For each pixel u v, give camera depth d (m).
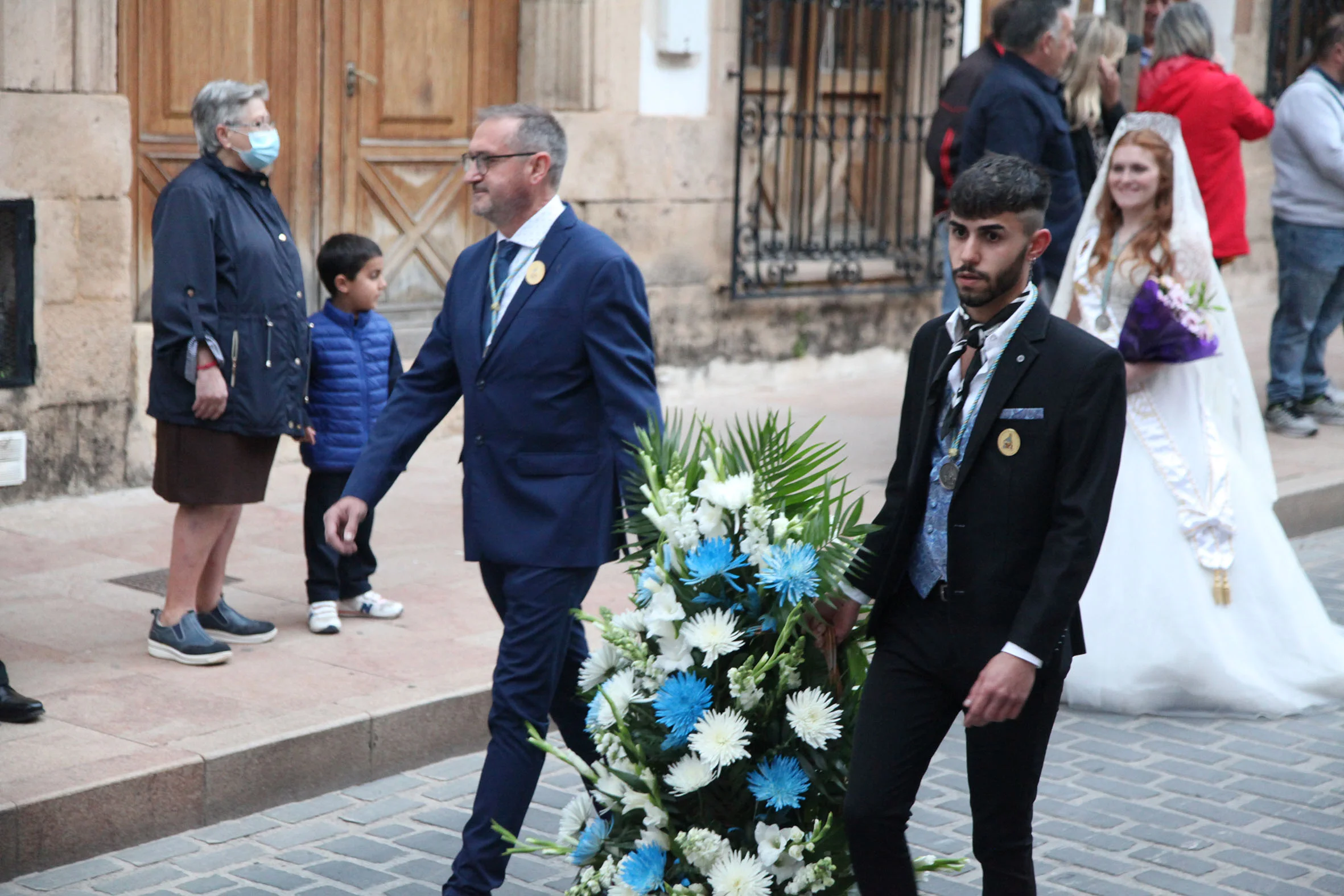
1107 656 5.45
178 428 5.00
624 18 9.04
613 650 3.52
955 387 3.12
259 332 5.00
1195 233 5.36
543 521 3.83
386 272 8.59
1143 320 5.31
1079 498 2.97
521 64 9.00
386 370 5.62
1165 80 8.55
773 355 10.18
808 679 3.38
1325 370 10.05
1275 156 8.99
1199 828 4.49
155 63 7.59
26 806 3.96
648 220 9.33
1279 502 7.63
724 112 9.66
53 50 6.88
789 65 10.12
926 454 3.14
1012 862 3.21
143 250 7.68
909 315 10.92
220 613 5.36
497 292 3.92
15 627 5.43
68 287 7.07
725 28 9.56
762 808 3.37
